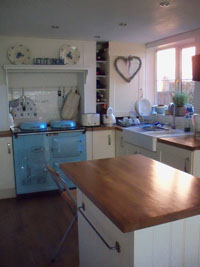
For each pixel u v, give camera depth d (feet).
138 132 11.43
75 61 13.46
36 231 9.45
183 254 4.23
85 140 13.01
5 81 12.54
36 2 7.72
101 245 5.07
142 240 3.86
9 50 12.47
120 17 9.33
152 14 8.95
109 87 14.16
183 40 11.90
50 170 7.20
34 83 13.83
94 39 13.20
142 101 14.53
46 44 12.96
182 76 13.05
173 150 9.35
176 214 3.79
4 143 11.96
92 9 8.40
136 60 14.30
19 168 12.13
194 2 7.74
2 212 10.96
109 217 3.87
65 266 7.62
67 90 14.48
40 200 12.16
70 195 6.71
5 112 12.73
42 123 12.62
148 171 5.82
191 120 11.35
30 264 7.72
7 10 8.46
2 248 8.48
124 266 4.19
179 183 5.02
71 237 9.03
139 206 4.01
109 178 5.37
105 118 13.82
